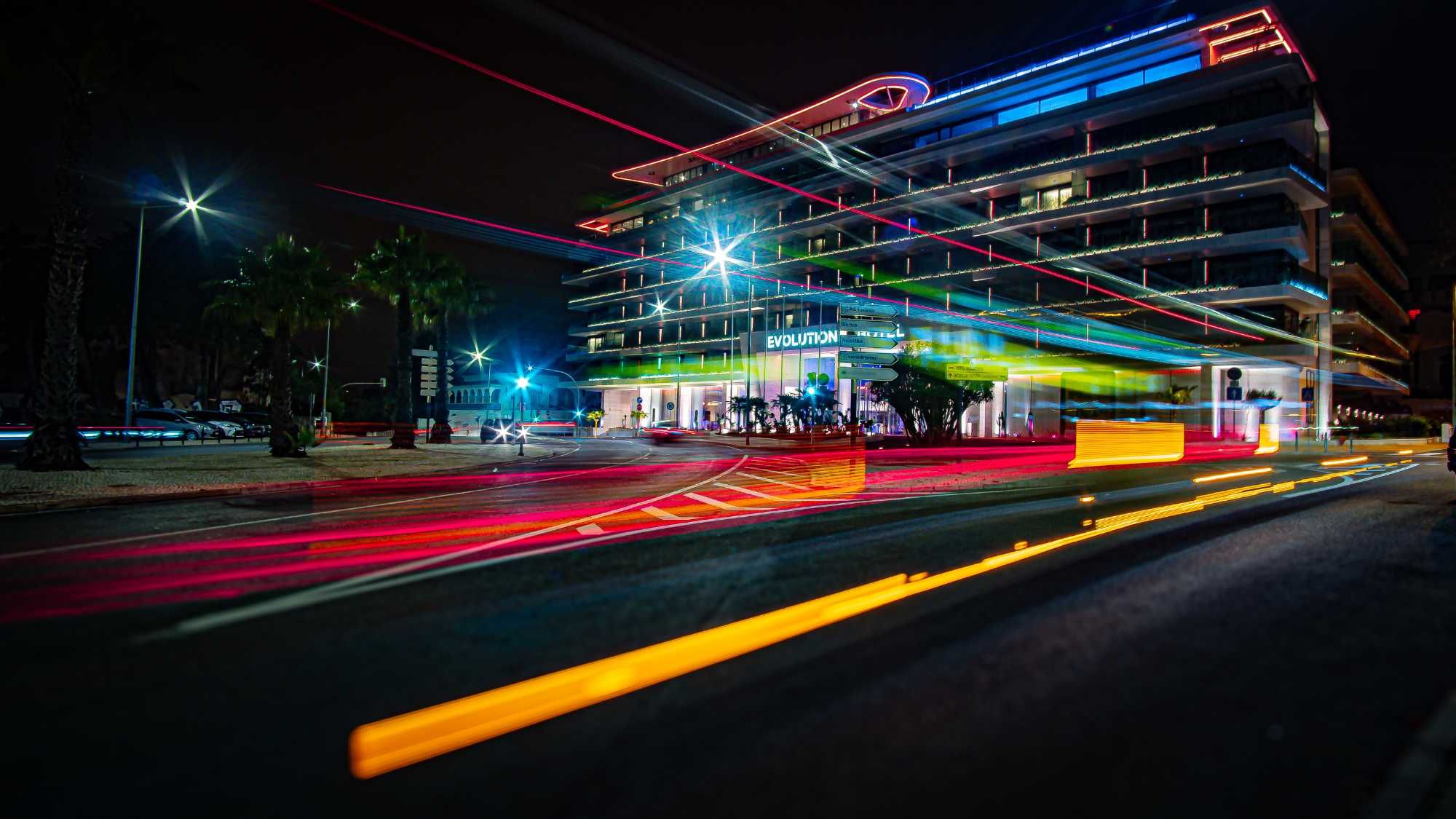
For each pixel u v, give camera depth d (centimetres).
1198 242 4616
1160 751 300
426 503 1253
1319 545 776
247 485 1488
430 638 451
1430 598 546
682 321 8488
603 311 9781
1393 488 1435
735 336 7794
